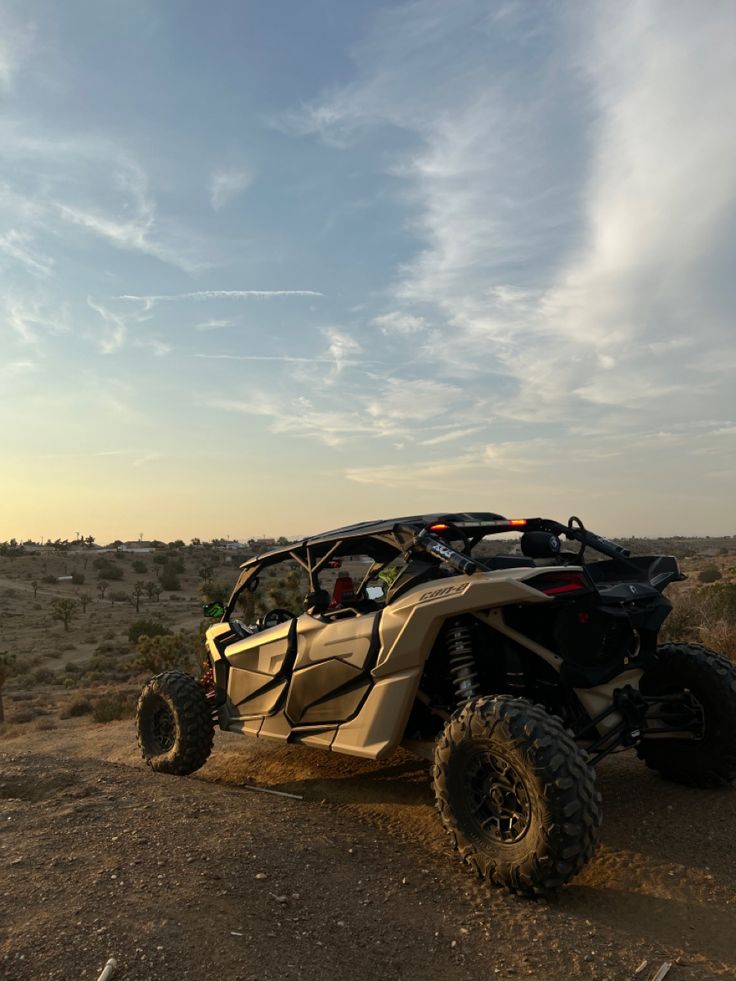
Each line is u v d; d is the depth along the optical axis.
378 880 3.58
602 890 3.50
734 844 3.88
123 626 86.19
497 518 4.97
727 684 4.48
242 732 5.80
